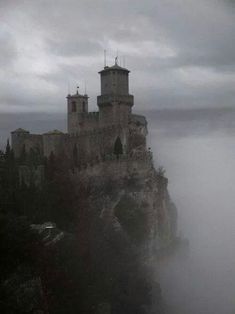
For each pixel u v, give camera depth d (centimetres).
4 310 6556
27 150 12988
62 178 11500
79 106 13462
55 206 10669
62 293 7788
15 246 7450
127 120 13038
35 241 8050
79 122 13425
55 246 8675
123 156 11900
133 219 11556
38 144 13175
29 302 6956
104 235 10569
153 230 11888
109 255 9950
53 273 7875
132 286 9769
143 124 13375
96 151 12688
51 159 11881
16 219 8206
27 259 7638
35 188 10756
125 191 11756
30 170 11400
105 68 13362
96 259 9462
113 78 13025
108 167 11881
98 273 9144
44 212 10094
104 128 12569
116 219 11269
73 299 7888
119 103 12900
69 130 13500
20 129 13100
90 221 10731
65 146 13175
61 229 9838
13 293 6900
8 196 9788
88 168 11919
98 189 11756
